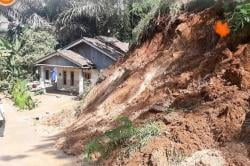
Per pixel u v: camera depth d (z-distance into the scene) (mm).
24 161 11109
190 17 13617
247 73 9547
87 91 19047
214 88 9883
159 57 13734
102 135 10836
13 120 17109
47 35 29031
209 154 8148
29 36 28500
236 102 8922
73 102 20219
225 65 10320
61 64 23391
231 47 10875
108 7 28875
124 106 13078
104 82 16469
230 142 8203
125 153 9453
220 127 8656
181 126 9172
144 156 8945
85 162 10469
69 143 12227
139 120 10867
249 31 10602
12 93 23250
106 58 22656
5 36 33000
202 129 8883
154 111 10766
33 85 25375
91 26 30734
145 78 13516
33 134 14219
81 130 13188
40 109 19469
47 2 32438
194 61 11914
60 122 15859
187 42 13016
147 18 16141
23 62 27516
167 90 11656
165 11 15156
